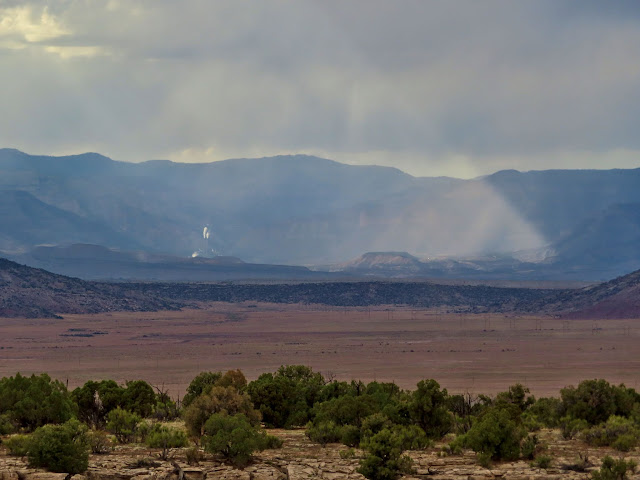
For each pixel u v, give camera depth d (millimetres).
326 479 166625
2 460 172875
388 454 173125
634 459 182500
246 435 181000
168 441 194000
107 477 166500
